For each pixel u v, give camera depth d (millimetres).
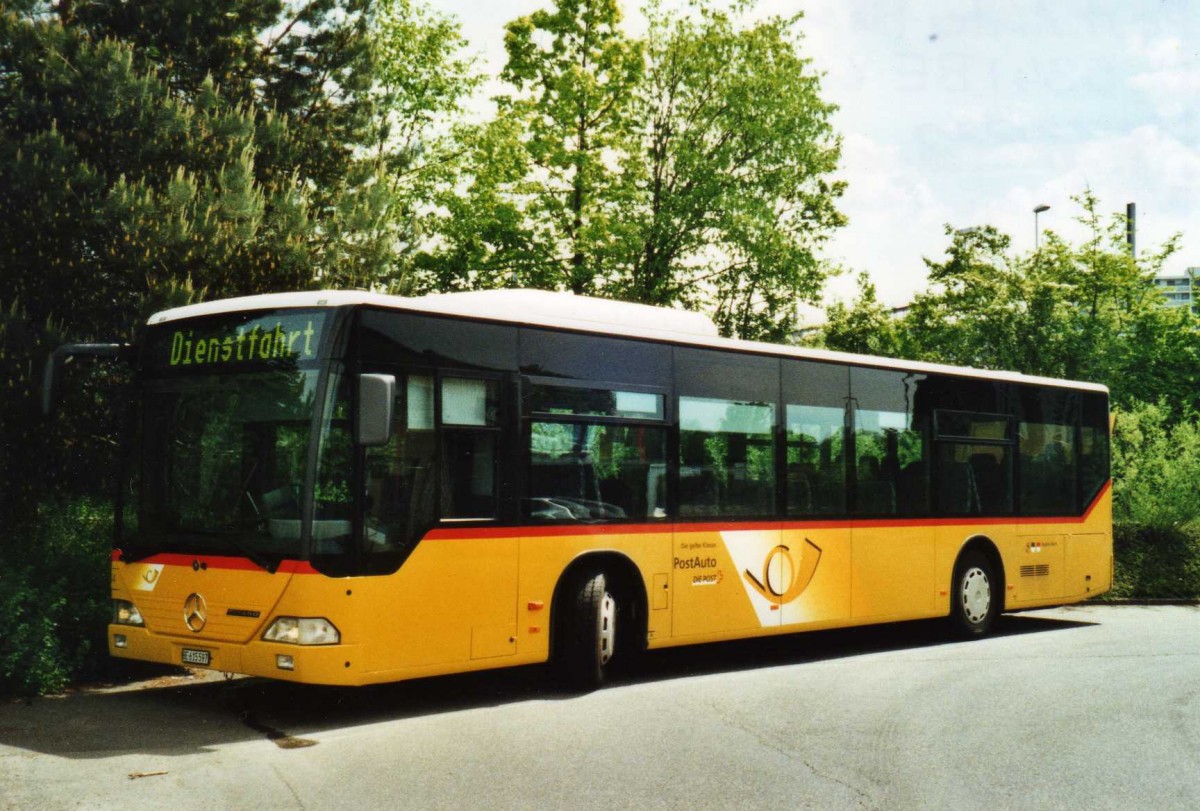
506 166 28141
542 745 7840
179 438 8867
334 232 15016
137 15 14562
